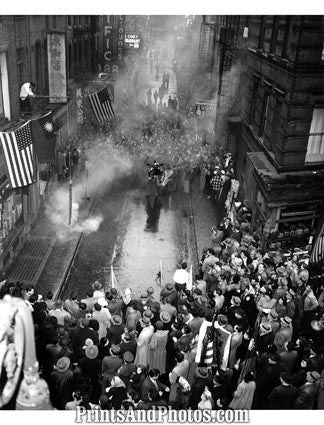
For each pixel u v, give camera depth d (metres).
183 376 7.94
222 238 15.05
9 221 14.44
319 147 15.09
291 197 14.55
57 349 8.10
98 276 14.86
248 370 8.80
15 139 11.82
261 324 9.17
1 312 3.96
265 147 16.95
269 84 16.31
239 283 10.86
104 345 8.45
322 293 11.80
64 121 21.77
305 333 10.81
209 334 8.29
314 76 13.91
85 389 7.39
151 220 18.94
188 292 10.85
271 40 16.36
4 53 13.57
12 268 14.63
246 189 19.12
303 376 7.98
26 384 4.09
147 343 8.62
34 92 15.61
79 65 26.50
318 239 12.91
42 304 9.36
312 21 13.16
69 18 23.50
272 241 14.88
